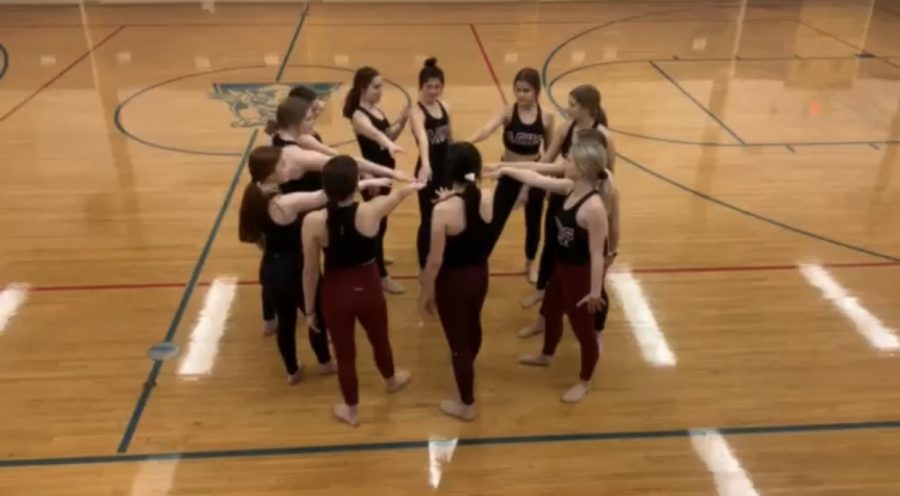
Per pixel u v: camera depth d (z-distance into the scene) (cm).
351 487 328
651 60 1027
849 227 570
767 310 464
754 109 836
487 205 330
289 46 1078
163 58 1011
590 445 354
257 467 339
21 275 494
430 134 433
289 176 364
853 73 973
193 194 615
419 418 372
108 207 593
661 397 387
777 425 367
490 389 394
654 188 636
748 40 1134
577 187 343
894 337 438
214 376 402
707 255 529
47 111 805
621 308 466
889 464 343
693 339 436
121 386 392
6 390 387
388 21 1232
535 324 440
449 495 324
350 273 334
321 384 397
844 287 489
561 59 1026
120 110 811
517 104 429
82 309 458
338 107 819
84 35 1123
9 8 1273
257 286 486
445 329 349
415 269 511
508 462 343
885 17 1284
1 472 333
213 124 774
